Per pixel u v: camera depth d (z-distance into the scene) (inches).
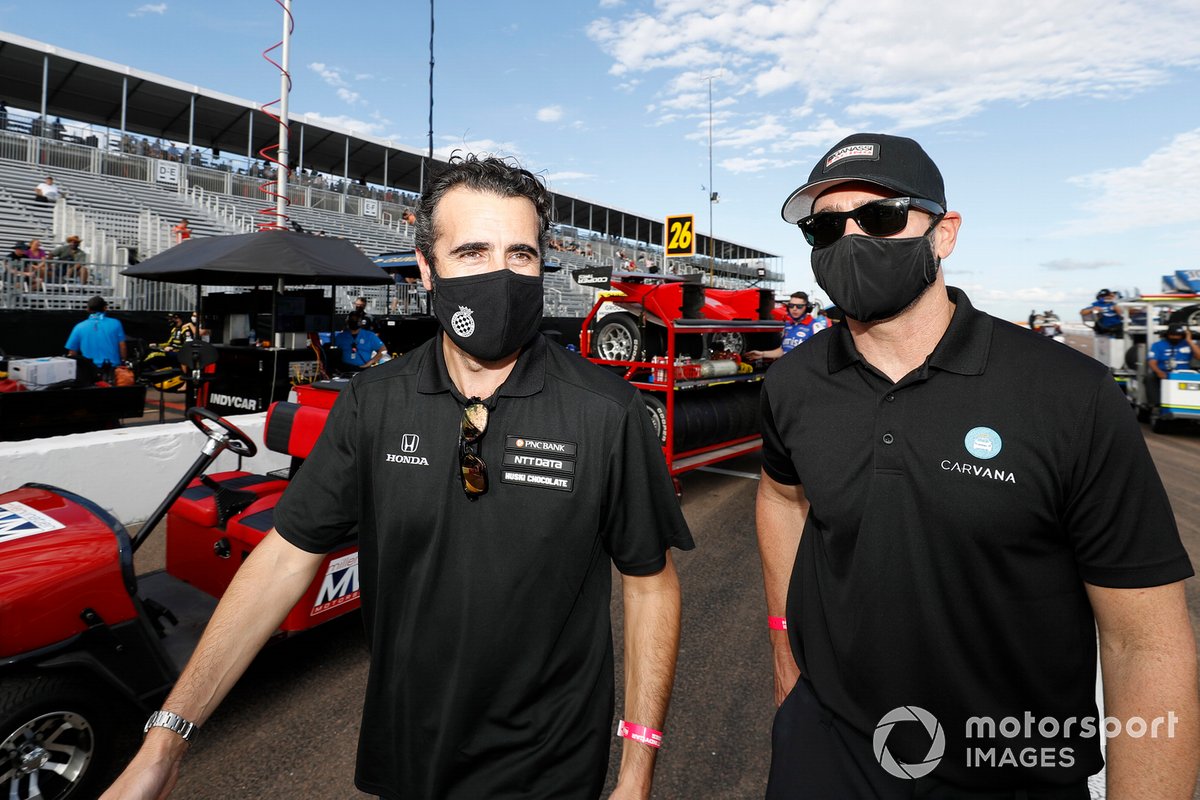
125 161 775.1
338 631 139.0
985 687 45.3
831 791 50.0
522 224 47.1
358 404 50.6
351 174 1200.8
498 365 49.1
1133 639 40.2
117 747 98.0
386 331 453.1
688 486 285.9
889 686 47.2
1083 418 40.6
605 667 50.2
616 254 1239.5
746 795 94.0
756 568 185.2
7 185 645.3
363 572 51.3
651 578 50.1
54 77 801.6
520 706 46.9
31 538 84.1
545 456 46.3
